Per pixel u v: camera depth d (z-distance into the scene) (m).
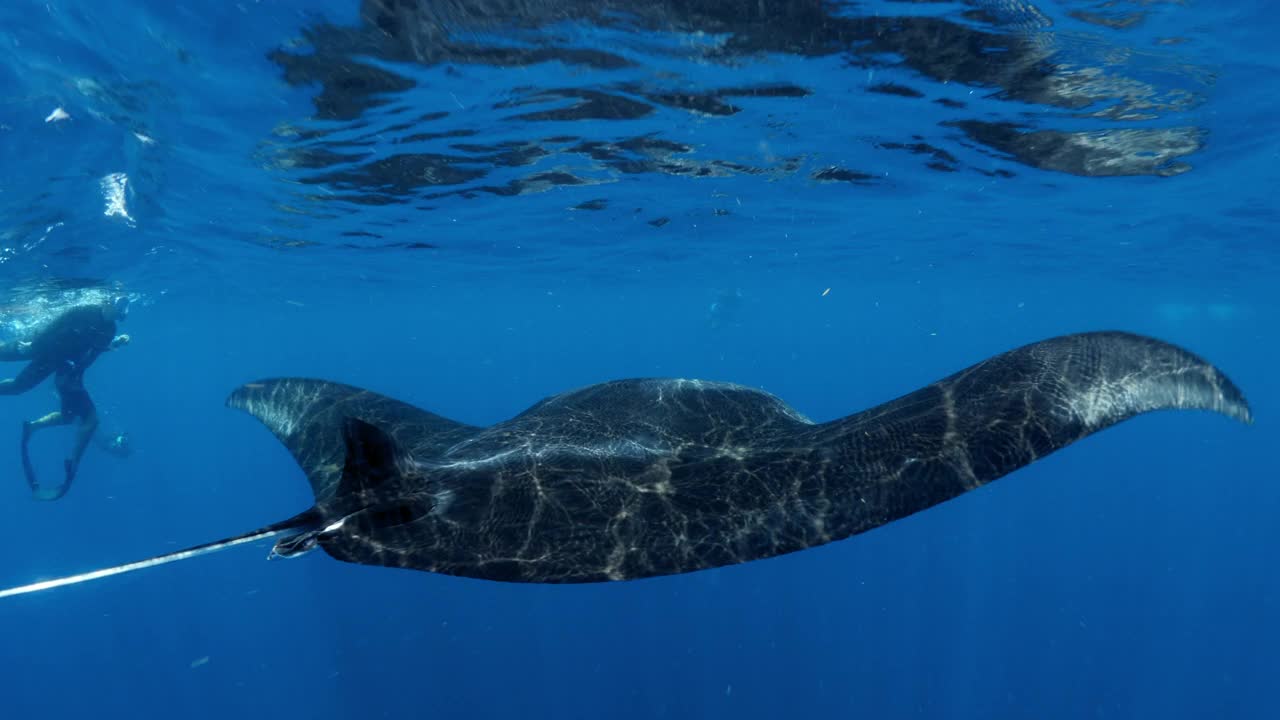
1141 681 29.77
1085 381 3.13
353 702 28.52
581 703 27.45
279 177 12.69
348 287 29.17
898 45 7.97
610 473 3.60
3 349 15.30
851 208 16.91
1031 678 29.86
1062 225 18.62
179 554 2.66
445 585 34.44
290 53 7.82
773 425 4.16
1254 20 7.12
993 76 8.82
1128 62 8.28
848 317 57.03
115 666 31.98
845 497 3.10
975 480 2.89
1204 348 61.44
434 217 16.64
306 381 5.89
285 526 2.90
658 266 27.25
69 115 8.92
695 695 27.50
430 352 103.06
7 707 29.58
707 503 3.27
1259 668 30.33
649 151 12.20
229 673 31.22
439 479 3.44
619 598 32.22
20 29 6.92
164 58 7.78
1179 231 18.81
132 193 12.79
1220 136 11.03
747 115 10.40
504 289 33.19
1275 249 20.66
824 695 28.08
